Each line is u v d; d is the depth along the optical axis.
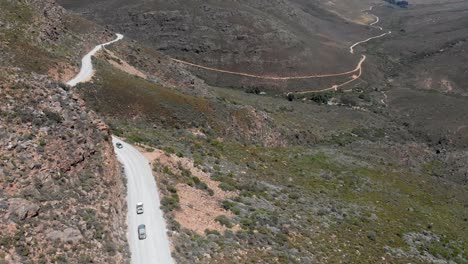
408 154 93.19
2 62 61.00
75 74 69.44
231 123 76.50
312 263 34.91
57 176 28.80
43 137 29.94
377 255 41.00
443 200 69.06
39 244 23.86
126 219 33.53
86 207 28.83
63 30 85.62
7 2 75.12
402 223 53.03
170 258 29.06
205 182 45.53
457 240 53.19
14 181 25.91
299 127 94.12
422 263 43.03
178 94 76.69
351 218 49.22
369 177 68.56
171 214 35.00
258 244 34.97
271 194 49.50
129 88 70.00
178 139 61.00
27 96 32.22
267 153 69.38
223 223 36.94
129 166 42.38
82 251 25.39
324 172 66.12
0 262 21.44
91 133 35.16
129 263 27.81
